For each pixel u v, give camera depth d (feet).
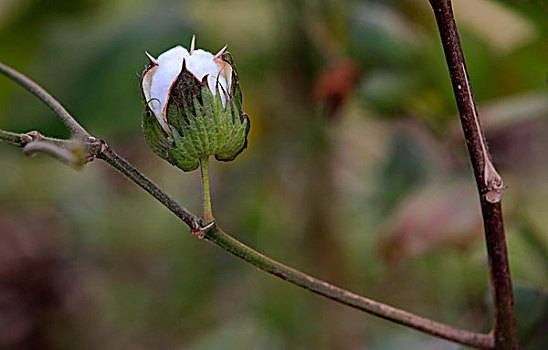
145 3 3.42
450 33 2.15
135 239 4.91
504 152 3.09
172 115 2.20
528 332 2.41
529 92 2.91
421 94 3.00
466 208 2.80
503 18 2.83
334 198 3.57
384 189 3.51
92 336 4.59
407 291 3.81
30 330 4.58
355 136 3.59
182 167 2.22
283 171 3.61
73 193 5.31
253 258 2.20
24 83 2.21
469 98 2.17
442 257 3.60
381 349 3.55
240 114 2.24
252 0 3.19
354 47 3.05
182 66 2.19
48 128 3.24
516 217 2.82
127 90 3.23
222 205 4.15
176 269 4.38
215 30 3.18
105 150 2.20
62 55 3.34
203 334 4.13
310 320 3.65
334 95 3.05
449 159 3.10
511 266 2.90
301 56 3.21
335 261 3.62
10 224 5.04
